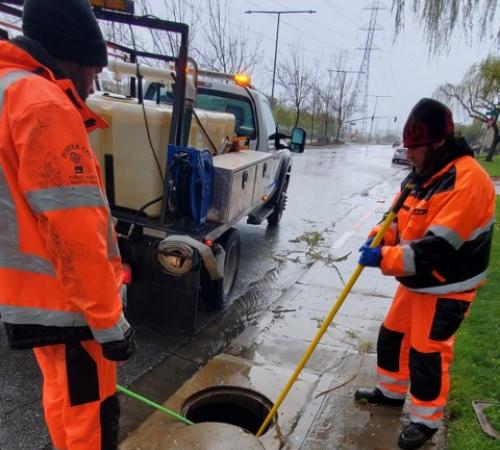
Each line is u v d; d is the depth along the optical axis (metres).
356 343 3.91
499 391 3.06
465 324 4.06
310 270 5.85
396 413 2.95
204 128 4.26
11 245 1.57
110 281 1.59
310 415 2.88
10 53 1.52
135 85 4.62
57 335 1.69
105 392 1.84
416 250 2.29
